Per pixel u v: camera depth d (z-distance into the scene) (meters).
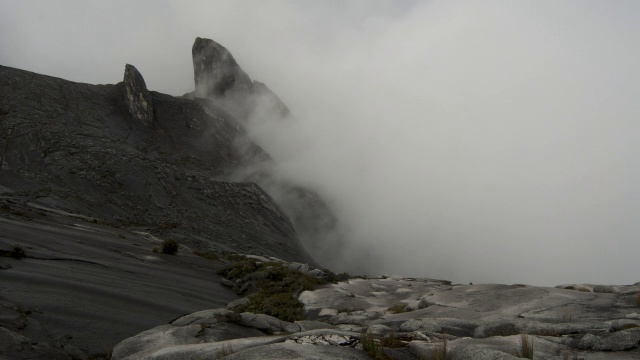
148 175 72.56
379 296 22.23
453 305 17.12
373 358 9.35
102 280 17.56
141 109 108.44
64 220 32.88
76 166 63.88
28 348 10.20
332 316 18.08
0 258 16.38
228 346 10.17
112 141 84.50
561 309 15.09
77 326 12.66
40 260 17.91
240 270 27.55
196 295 20.09
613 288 18.22
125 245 28.08
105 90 111.00
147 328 13.92
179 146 109.62
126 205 60.94
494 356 8.37
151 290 18.30
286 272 26.52
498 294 18.19
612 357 9.45
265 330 13.60
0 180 51.56
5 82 87.88
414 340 11.05
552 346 10.43
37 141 66.50
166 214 64.25
